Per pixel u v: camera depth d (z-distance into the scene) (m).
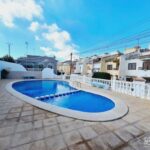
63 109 5.06
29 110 4.95
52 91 13.30
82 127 3.60
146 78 21.88
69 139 2.94
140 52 24.61
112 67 29.42
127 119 4.37
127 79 25.28
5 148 2.51
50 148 2.57
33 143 2.72
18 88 14.76
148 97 7.59
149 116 4.71
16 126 3.52
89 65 39.47
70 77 23.38
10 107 5.30
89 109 8.08
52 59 39.00
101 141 2.91
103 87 12.34
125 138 3.09
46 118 4.16
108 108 8.01
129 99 7.61
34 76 24.22
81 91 11.83
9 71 21.56
